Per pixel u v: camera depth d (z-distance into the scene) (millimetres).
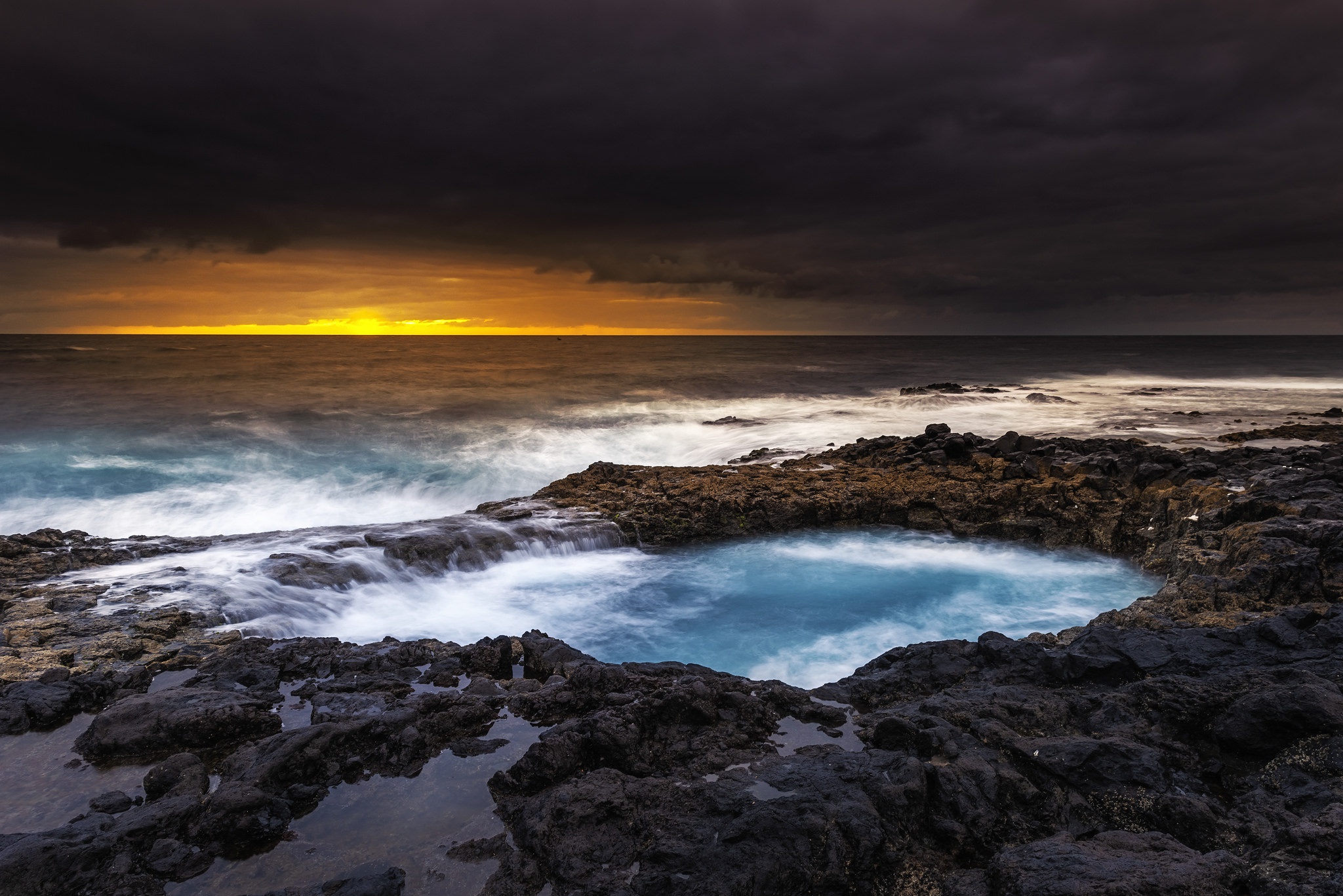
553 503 17797
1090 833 5031
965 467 20047
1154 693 6398
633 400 41562
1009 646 7750
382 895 4547
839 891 4586
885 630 11391
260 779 5566
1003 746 5816
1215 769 5656
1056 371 62062
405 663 8523
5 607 10438
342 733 6141
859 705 7293
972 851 4918
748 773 5586
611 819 5129
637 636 11180
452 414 35625
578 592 13289
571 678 7418
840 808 4969
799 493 18203
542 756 5762
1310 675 6344
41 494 20453
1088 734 6164
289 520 19266
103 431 29578
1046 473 18797
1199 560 11445
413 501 21156
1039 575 14195
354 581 12672
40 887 4582
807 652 10594
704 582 13844
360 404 38938
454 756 6285
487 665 8398
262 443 27938
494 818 5410
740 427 31328
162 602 10641
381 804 5605
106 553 12961
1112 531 15859
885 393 45812
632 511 17031
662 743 6191
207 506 19891
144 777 5977
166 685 8070
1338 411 32094
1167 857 4312
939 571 14500
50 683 7578
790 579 14023
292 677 8180
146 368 62656
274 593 11625
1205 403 37688
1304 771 5305
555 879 4695
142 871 4812
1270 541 10664
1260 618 8477
